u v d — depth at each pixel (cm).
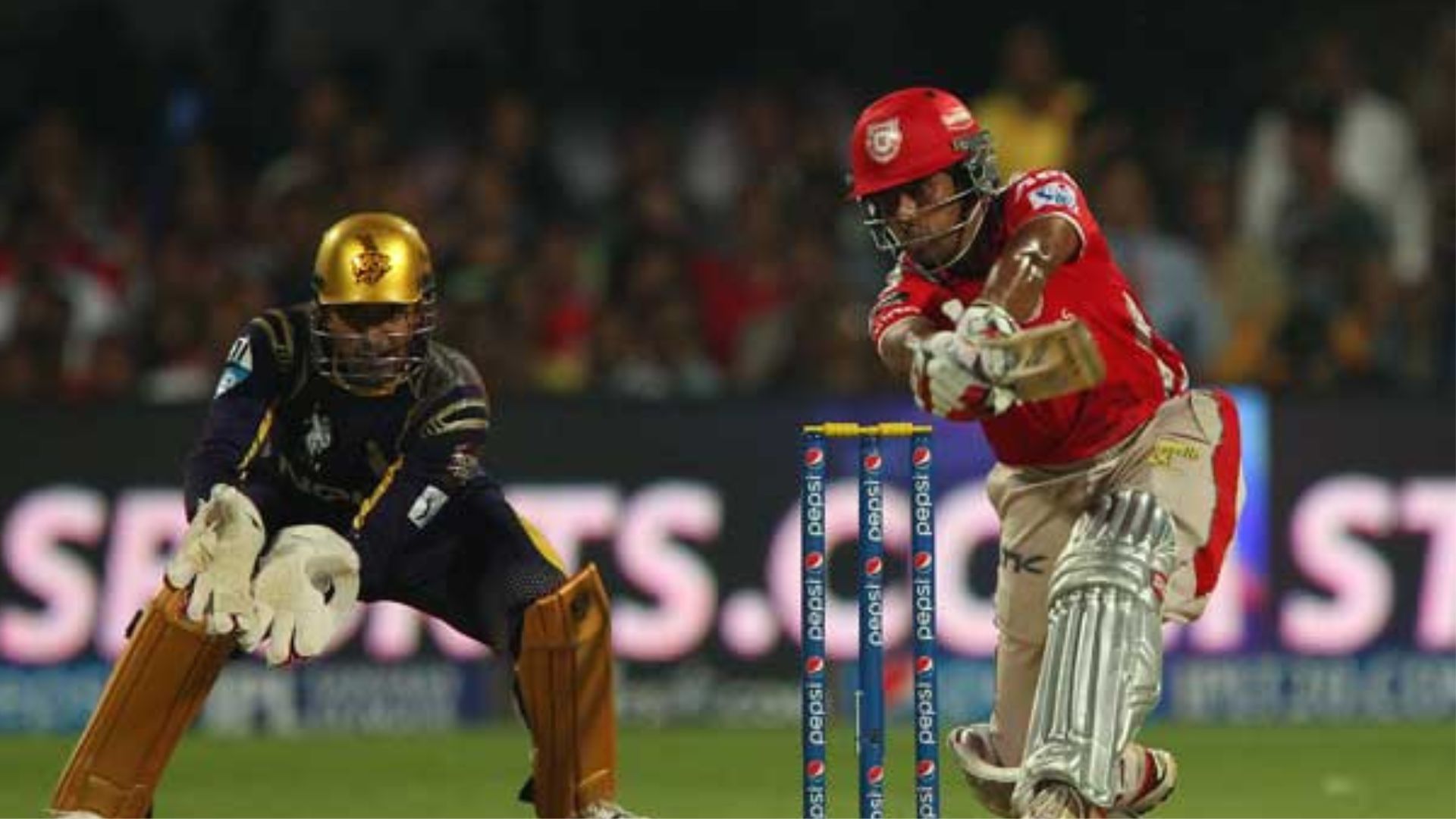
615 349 4375
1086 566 1908
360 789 3080
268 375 2006
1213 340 4531
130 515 3775
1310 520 3844
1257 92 5106
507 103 4847
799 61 5219
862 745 1967
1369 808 2827
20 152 4834
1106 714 1861
